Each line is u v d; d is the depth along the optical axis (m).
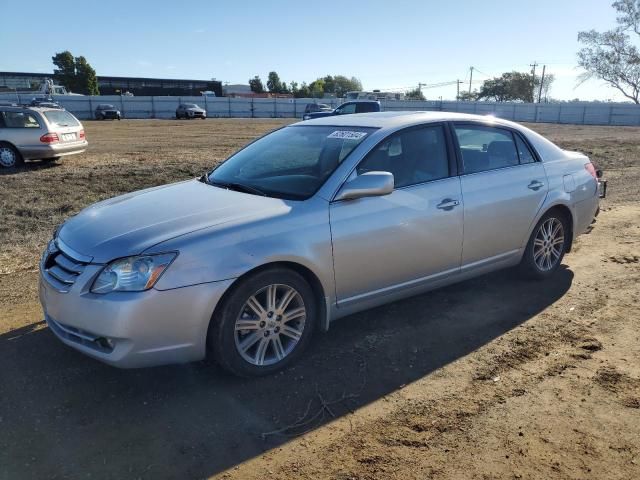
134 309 3.03
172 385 3.42
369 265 3.86
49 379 3.46
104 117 47.66
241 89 108.75
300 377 3.53
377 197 3.89
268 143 4.75
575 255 6.14
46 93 55.38
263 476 2.62
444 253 4.30
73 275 3.23
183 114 50.72
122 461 2.71
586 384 3.44
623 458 2.75
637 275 5.47
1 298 4.76
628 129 37.47
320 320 3.78
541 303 4.75
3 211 8.28
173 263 3.11
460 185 4.38
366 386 3.43
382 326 4.28
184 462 2.71
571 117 50.97
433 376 3.55
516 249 4.91
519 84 92.12
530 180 4.91
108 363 3.14
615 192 10.16
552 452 2.79
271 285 3.44
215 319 3.29
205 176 4.62
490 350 3.90
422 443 2.87
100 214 3.74
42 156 13.40
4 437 2.88
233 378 3.50
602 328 4.25
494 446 2.84
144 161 14.51
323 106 41.50
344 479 2.60
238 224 3.38
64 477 2.59
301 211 3.59
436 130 4.42
